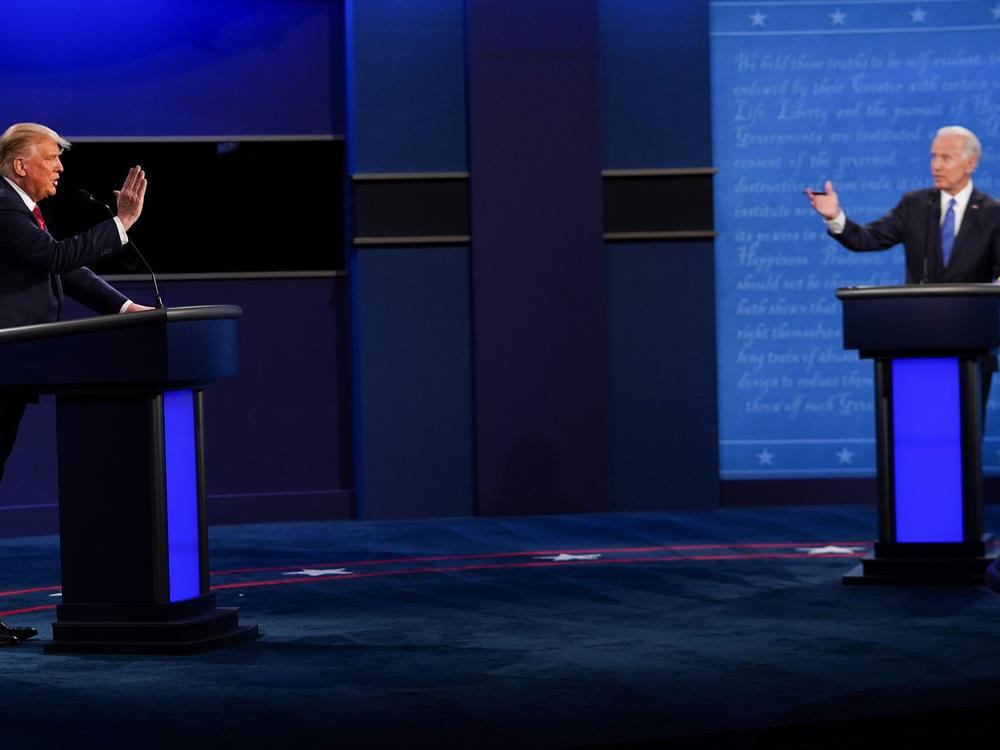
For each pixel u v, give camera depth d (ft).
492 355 36.94
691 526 34.71
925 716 16.89
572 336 37.04
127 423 21.09
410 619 23.66
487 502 37.04
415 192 36.86
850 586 26.20
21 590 27.94
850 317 26.53
